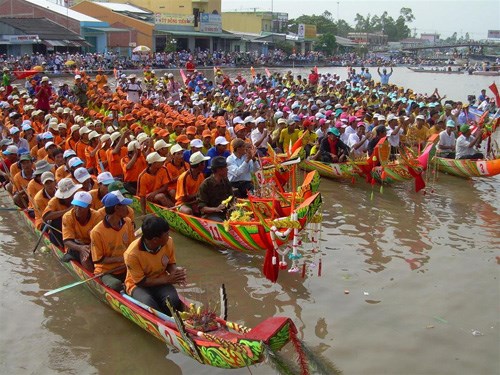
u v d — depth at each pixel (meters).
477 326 7.57
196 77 33.22
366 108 21.23
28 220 10.72
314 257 9.87
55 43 51.38
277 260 8.59
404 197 13.82
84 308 8.00
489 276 9.12
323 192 14.20
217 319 6.62
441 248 10.33
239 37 75.81
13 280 8.85
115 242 7.57
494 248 10.34
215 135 13.95
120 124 16.48
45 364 6.65
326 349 6.97
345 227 11.46
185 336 6.15
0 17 52.28
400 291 8.58
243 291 8.59
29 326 7.49
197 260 9.79
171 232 11.13
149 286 7.14
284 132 15.25
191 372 6.52
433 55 123.44
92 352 6.91
